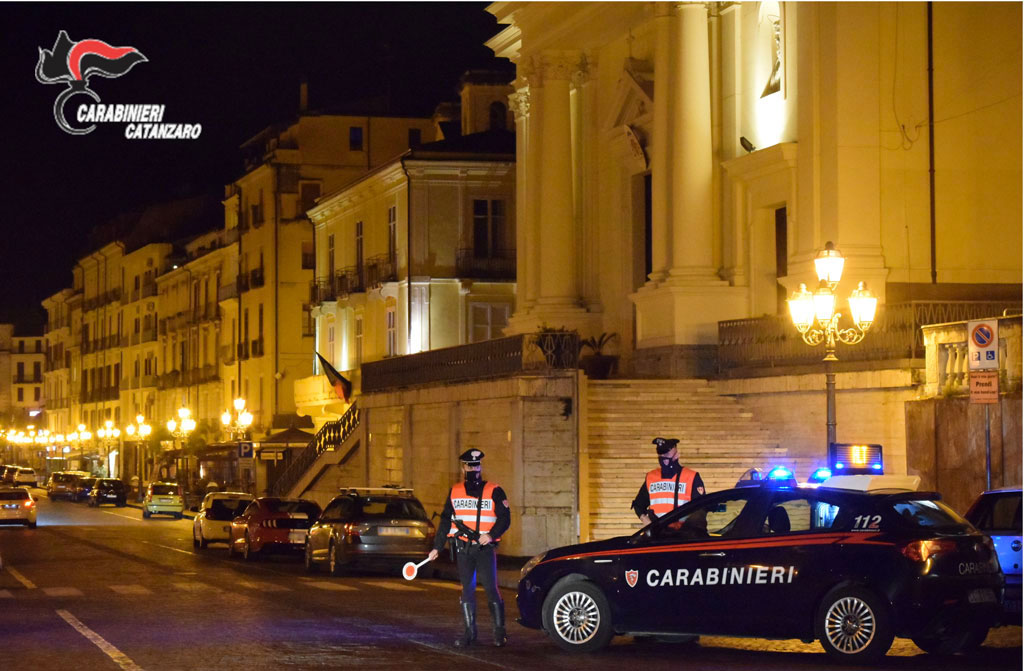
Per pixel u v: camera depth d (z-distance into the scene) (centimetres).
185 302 9062
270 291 7225
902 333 2756
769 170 3478
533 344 3130
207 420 8169
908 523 1445
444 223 5606
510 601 2164
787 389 3080
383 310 5862
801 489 1501
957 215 3297
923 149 3291
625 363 4119
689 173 3697
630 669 1392
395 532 2756
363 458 4322
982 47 3334
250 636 1652
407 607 2030
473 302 5606
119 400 10738
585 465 3036
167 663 1422
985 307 2762
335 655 1484
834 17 3259
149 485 6247
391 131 7331
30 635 1664
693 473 1714
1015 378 2308
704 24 3734
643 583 1514
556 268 4412
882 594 1412
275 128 7506
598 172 4453
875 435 2789
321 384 6297
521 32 4641
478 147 5694
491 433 3259
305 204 7256
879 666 1406
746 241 3653
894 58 3288
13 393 16438
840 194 3228
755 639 1683
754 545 1480
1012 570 1636
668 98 3803
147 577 2650
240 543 3478
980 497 1692
